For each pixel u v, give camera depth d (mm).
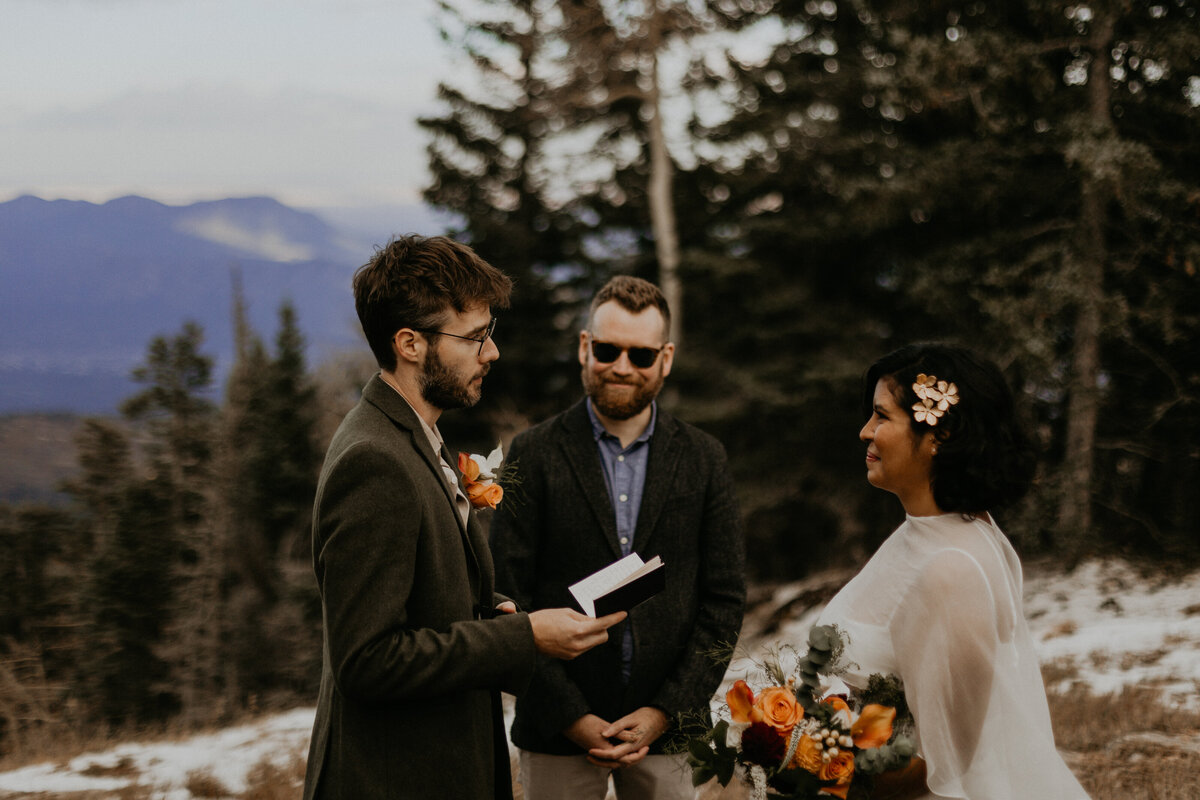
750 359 16750
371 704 1940
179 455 25891
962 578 1875
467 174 20922
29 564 24578
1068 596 9234
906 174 11805
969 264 11594
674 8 16031
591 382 2838
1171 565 9602
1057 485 9883
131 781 5230
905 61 10805
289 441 26297
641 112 18172
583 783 2738
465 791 1989
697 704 2666
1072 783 1896
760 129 15445
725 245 16719
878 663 2002
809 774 1861
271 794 4738
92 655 22422
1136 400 10758
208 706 20812
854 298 15305
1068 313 10617
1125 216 10000
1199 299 9859
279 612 23594
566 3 16266
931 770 1877
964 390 1981
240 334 27953
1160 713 4707
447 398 2105
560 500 2824
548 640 2035
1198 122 9688
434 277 2037
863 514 14695
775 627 11000
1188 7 9719
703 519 2887
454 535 2066
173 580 23719
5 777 5438
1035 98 10438
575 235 20672
